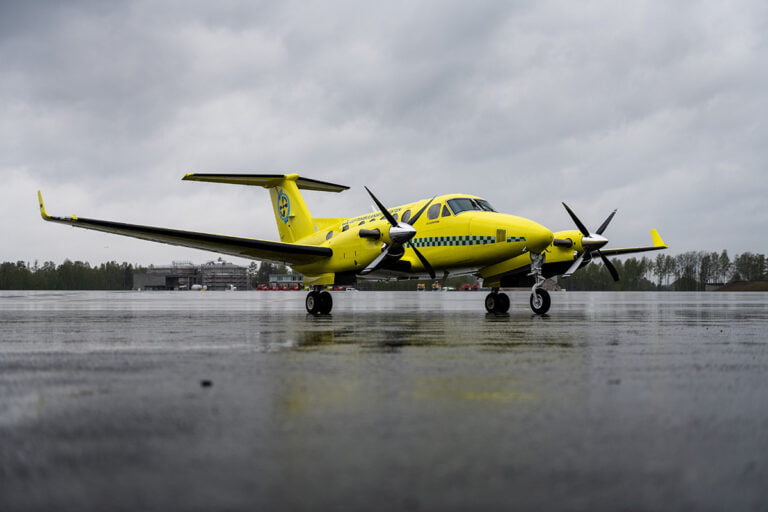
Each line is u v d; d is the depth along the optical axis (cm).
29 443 268
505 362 529
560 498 206
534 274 1462
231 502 202
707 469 234
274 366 504
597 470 233
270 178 1877
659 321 1167
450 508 197
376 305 2381
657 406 343
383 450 258
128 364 517
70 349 639
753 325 1038
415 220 1473
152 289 15550
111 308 1978
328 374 459
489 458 247
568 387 403
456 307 2116
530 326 1012
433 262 1503
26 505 199
